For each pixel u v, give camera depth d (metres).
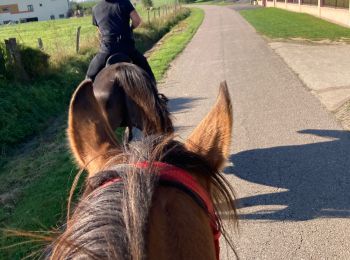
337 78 10.43
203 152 1.60
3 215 4.87
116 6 5.52
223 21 32.50
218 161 1.59
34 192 5.36
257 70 12.10
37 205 4.89
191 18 40.94
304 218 4.54
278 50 15.36
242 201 4.94
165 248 1.08
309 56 13.61
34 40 23.39
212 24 30.55
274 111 8.11
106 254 0.92
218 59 14.56
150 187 1.09
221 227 1.45
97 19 5.62
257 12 39.91
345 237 4.19
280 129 7.13
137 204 1.01
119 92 4.18
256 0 58.47
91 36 18.86
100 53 5.53
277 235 4.29
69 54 13.27
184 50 17.58
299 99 8.81
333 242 4.13
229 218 1.54
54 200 4.93
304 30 20.73
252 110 8.25
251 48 16.45
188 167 1.45
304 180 5.32
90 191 1.23
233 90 9.98
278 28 22.72
